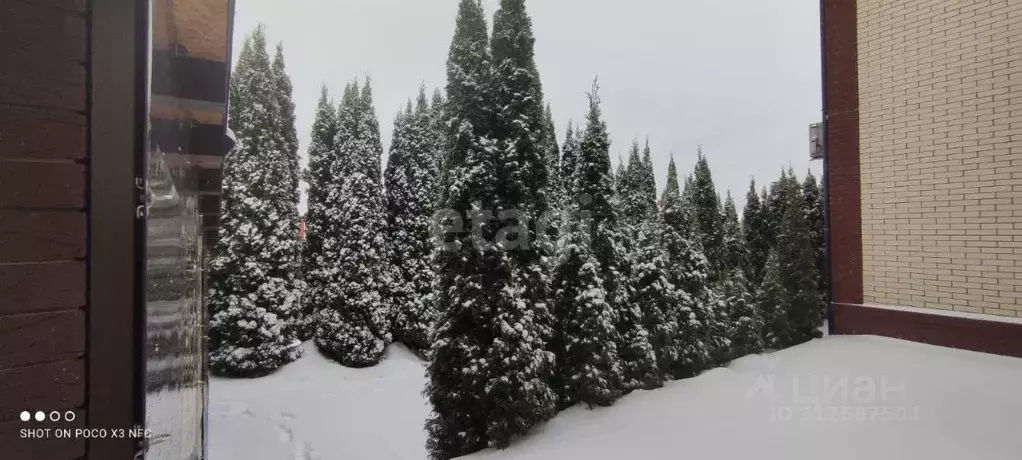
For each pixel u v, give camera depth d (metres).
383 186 19.02
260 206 14.64
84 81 1.08
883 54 6.63
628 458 5.02
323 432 11.24
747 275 19.14
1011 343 5.24
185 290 2.92
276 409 12.29
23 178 1.01
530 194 7.81
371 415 12.42
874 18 6.73
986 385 4.59
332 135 19.28
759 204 25.20
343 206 17.00
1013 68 5.31
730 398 6.21
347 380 14.88
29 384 1.02
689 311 10.46
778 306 14.69
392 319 18.09
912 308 6.22
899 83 6.43
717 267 16.81
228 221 14.36
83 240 1.08
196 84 2.78
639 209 13.84
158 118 1.52
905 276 6.34
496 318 7.14
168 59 1.97
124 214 1.11
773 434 4.53
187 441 2.89
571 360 8.10
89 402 1.07
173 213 2.07
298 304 15.67
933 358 5.47
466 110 7.91
